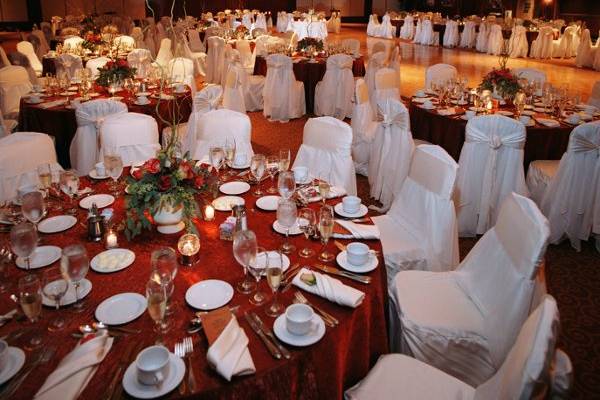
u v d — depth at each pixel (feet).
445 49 53.88
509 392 4.66
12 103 19.70
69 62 25.61
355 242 7.34
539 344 4.34
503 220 7.47
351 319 5.61
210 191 7.50
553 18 61.77
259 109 27.99
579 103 16.88
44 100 16.92
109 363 4.78
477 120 12.75
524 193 13.15
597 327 10.03
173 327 5.31
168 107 16.96
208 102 17.33
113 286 6.06
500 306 6.92
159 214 7.09
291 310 5.34
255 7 68.33
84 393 4.44
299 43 29.66
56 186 9.00
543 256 6.41
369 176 16.24
